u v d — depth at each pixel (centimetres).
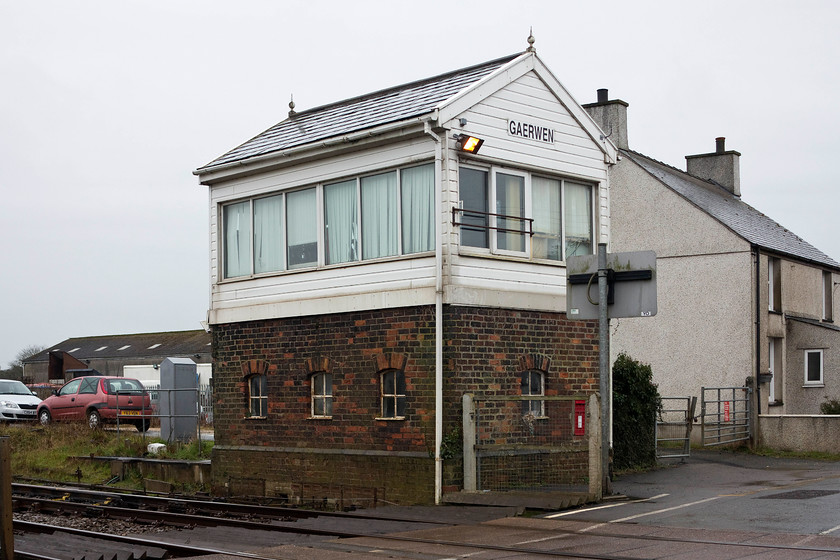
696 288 2633
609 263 1327
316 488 1672
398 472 1529
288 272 1759
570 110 1698
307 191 1750
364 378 1603
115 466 2244
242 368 1844
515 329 1570
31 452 2548
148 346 6356
